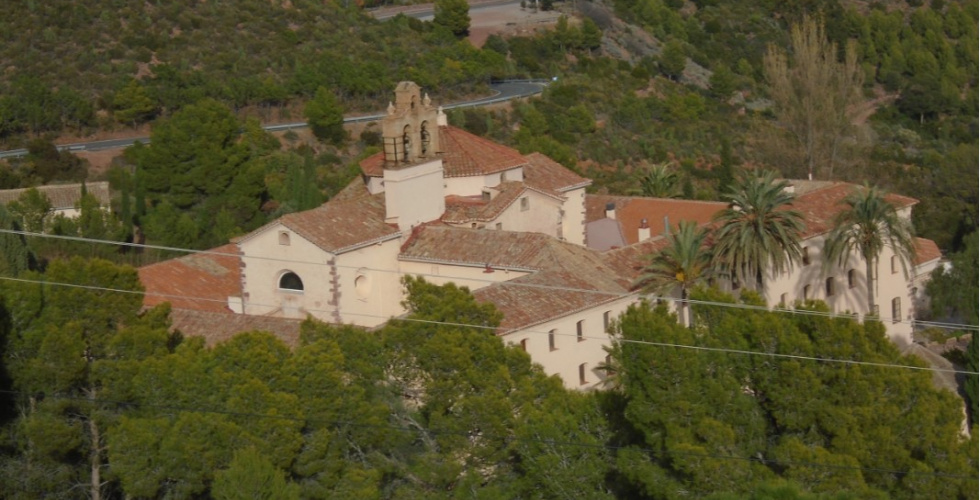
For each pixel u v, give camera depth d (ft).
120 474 188.14
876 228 301.02
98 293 208.13
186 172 399.85
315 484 187.93
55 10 542.57
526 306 242.17
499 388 192.65
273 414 185.98
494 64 577.02
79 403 199.72
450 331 197.88
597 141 508.12
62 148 458.50
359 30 590.55
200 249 367.04
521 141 458.09
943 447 175.73
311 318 208.44
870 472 177.88
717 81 602.03
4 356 201.46
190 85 510.58
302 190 391.65
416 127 275.59
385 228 271.69
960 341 332.39
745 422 184.85
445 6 624.18
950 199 472.03
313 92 517.55
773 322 188.55
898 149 540.52
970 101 620.08
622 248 277.23
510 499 186.09
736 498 162.61
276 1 595.06
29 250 292.81
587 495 184.24
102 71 515.50
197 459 185.98
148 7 562.25
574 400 192.85
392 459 192.65
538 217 293.02
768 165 486.38
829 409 181.78
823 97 482.69
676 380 184.85
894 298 325.01
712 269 273.95
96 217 354.74
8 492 196.75
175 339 225.35
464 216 281.54
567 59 615.57
